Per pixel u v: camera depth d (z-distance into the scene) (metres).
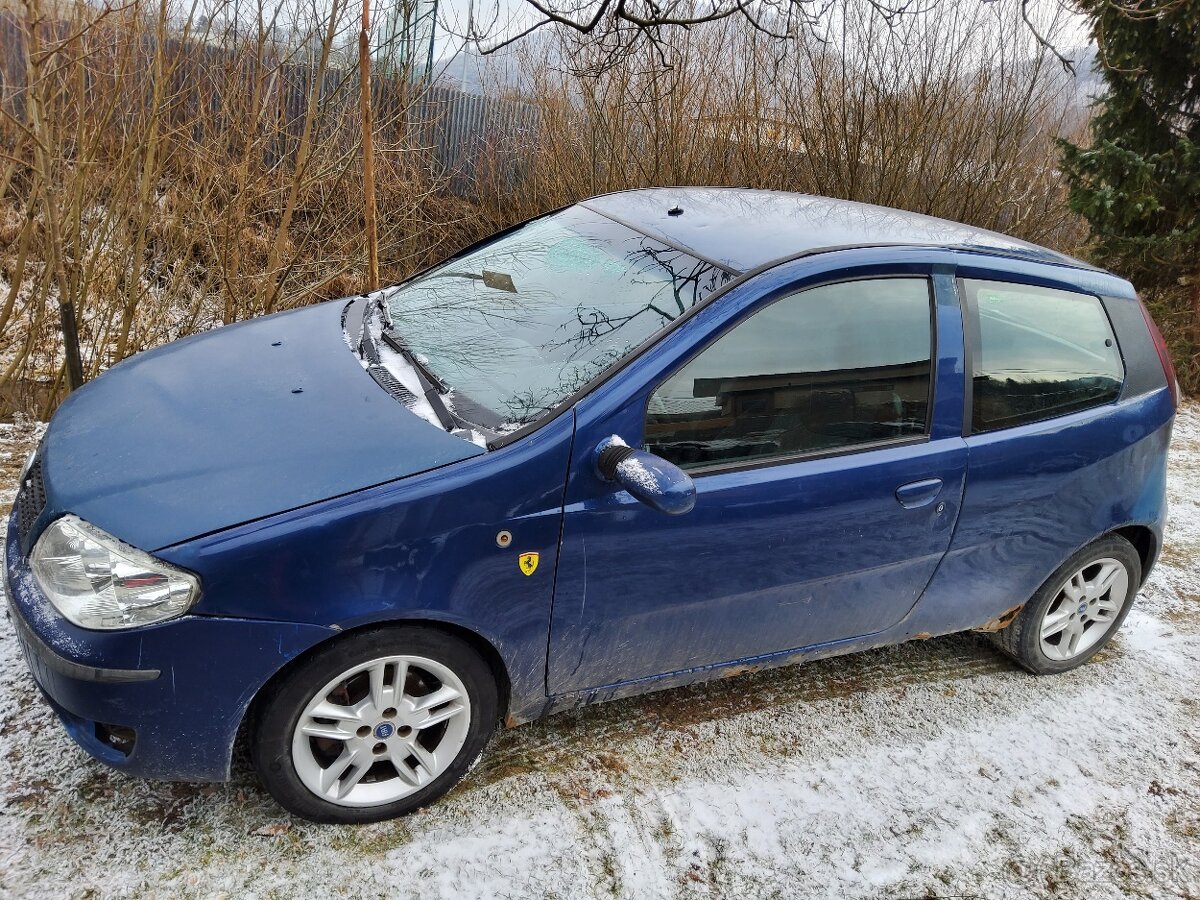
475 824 2.50
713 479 2.55
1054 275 3.24
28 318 5.87
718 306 2.58
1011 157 8.92
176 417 2.51
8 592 2.28
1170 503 5.45
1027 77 8.69
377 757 2.39
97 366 5.32
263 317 3.36
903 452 2.83
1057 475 3.14
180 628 2.05
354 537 2.14
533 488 2.32
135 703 2.09
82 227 5.41
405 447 2.32
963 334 2.96
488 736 2.55
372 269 5.18
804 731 3.07
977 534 3.06
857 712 3.21
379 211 7.18
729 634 2.81
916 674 3.49
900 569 2.98
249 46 5.41
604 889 2.36
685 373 2.51
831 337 2.73
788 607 2.85
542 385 2.53
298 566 2.11
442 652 2.35
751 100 8.41
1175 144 7.86
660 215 3.26
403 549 2.20
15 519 2.46
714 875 2.46
